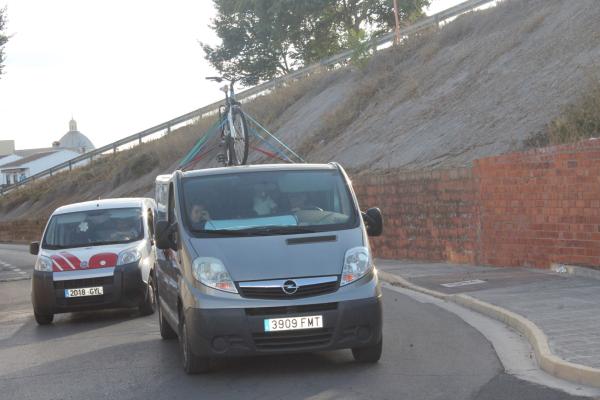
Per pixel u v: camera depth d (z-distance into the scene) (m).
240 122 18.38
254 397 8.05
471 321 11.98
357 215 9.70
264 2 58.88
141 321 14.77
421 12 56.25
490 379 8.30
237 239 9.25
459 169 19.06
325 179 10.09
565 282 14.21
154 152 55.94
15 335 14.11
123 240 16.08
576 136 18.25
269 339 8.69
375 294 8.93
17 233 60.75
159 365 10.01
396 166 24.83
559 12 26.83
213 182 10.08
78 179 64.12
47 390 9.01
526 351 9.64
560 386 7.82
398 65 34.53
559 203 15.77
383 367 9.12
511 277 15.53
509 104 23.38
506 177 17.30
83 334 13.57
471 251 18.77
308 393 8.09
